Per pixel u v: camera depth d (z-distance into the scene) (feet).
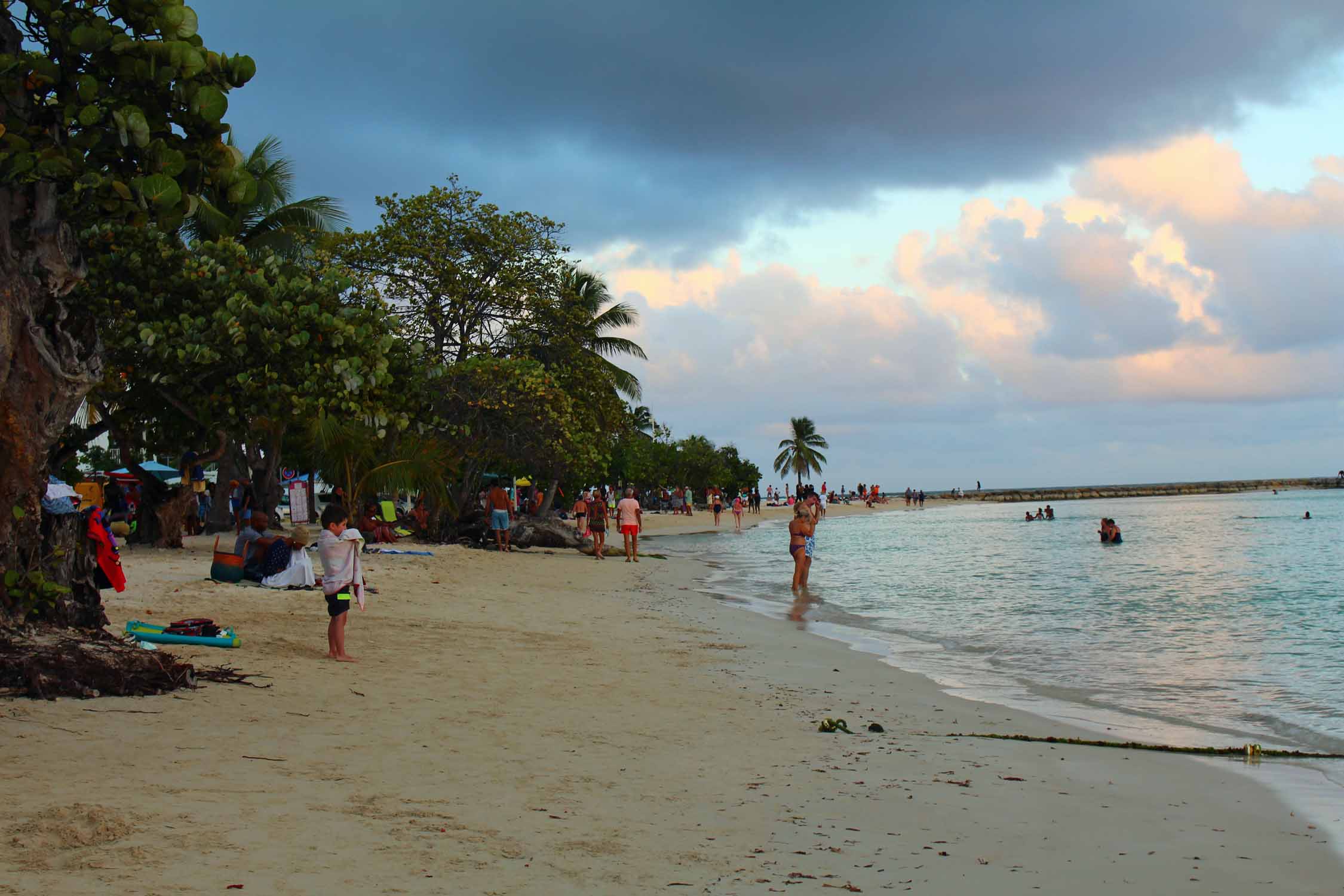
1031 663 39.47
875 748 23.09
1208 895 13.66
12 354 23.57
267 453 80.74
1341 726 27.68
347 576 31.63
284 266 64.08
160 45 22.85
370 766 18.45
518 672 31.53
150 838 13.16
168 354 54.24
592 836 14.96
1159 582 76.89
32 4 22.63
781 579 82.28
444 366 93.30
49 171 22.71
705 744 22.66
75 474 75.51
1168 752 23.61
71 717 20.54
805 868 14.07
